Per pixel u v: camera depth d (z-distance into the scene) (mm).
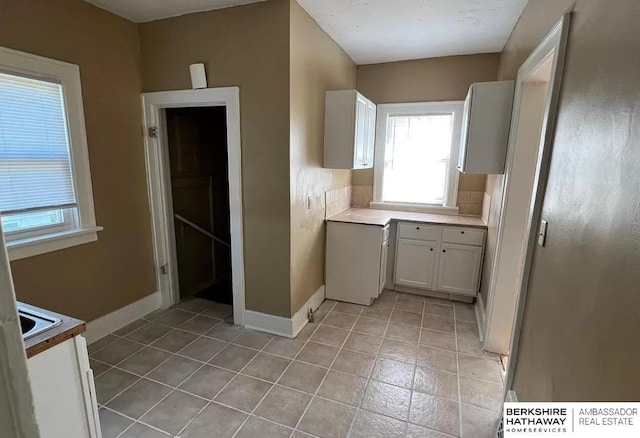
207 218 3916
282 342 2615
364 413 1895
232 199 2668
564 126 1339
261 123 2482
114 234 2670
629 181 865
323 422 1827
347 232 3271
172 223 3154
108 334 2672
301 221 2764
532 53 1886
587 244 1077
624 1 938
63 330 1137
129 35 2656
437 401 1999
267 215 2605
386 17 2609
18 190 2025
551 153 1469
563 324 1212
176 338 2646
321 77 2912
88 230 2424
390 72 3840
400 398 2016
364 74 3939
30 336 1089
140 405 1927
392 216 3598
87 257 2471
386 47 3326
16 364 382
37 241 2115
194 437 1718
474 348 2570
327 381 2162
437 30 2861
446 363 2375
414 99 3799
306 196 2822
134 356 2395
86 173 2402
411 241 3500
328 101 3010
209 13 2479
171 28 2607
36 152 2104
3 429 381
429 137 3857
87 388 1229
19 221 2076
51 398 1116
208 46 2527
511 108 2467
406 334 2770
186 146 3520
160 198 2994
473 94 2539
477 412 1915
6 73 1916
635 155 844
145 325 2842
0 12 1870
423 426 1810
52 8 2119
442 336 2744
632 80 880
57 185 2238
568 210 1241
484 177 3645
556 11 1561
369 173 4117
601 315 960
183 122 3453
